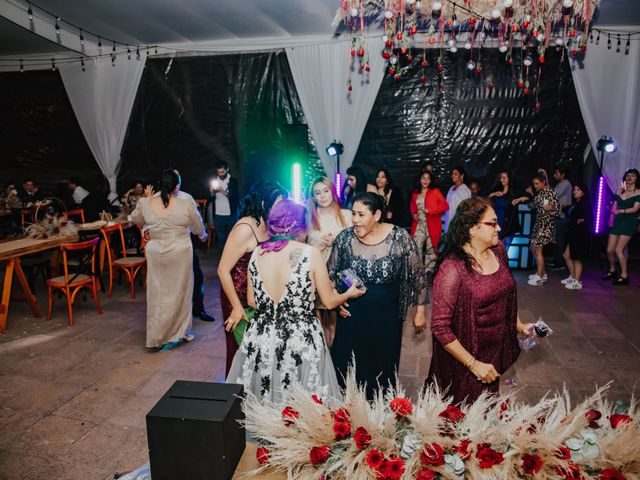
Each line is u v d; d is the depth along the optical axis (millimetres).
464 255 2254
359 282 2580
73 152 9953
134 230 7461
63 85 9750
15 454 2955
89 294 6363
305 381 2328
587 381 3869
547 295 6191
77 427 3260
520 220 7473
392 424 1537
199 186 9344
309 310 2436
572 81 7820
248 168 9055
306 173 8648
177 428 1413
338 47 8102
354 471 1453
